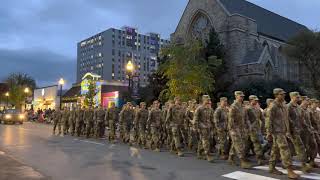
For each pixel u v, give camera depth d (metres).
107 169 11.70
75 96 55.16
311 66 42.62
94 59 114.25
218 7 52.19
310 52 41.88
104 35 110.25
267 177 10.48
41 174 10.27
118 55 109.50
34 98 69.56
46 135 25.53
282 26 64.88
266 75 49.44
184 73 32.66
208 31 52.81
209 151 13.59
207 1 53.38
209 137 13.77
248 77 47.06
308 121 12.22
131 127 20.42
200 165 12.56
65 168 11.86
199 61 34.75
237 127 12.42
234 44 50.12
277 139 10.60
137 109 18.86
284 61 53.75
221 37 51.28
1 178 9.51
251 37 52.06
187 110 16.17
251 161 13.60
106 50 108.88
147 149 17.27
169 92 34.78
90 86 47.72
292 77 52.19
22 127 35.31
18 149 16.83
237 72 49.41
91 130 24.45
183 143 16.66
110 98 46.31
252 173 11.09
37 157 14.32
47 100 63.59
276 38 57.41
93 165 12.47
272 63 50.25
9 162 12.18
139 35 113.12
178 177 10.45
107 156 14.73
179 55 33.09
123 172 11.19
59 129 27.58
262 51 49.41
